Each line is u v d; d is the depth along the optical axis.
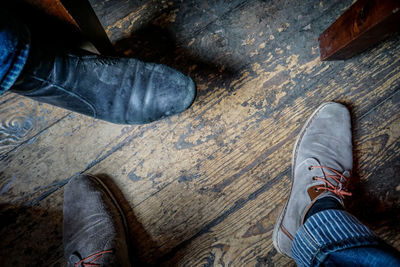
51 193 0.96
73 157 0.97
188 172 0.97
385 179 0.95
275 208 0.95
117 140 0.97
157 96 0.82
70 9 0.63
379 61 0.98
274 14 0.99
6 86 0.58
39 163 0.96
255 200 0.96
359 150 0.97
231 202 0.96
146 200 0.96
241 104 0.98
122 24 1.00
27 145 0.96
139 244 0.94
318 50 0.99
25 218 0.94
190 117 0.98
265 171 0.97
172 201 0.96
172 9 1.00
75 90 0.71
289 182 0.96
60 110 0.97
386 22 0.65
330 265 0.67
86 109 0.78
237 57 0.99
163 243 0.95
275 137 0.98
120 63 0.78
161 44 0.99
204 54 0.99
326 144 0.94
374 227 0.93
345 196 0.93
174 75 0.84
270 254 0.93
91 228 0.90
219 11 1.00
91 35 0.78
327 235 0.71
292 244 0.79
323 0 0.99
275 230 0.91
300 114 0.98
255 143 0.98
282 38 0.99
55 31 0.72
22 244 0.93
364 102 0.98
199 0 1.00
